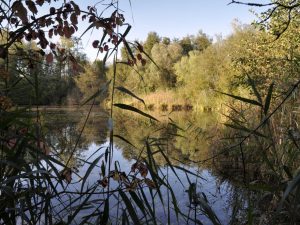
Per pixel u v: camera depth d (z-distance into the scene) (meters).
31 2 2.13
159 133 12.39
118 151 9.08
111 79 2.09
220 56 24.88
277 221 3.02
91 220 3.64
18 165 1.96
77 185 5.07
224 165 6.81
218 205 4.84
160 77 35.91
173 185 5.90
